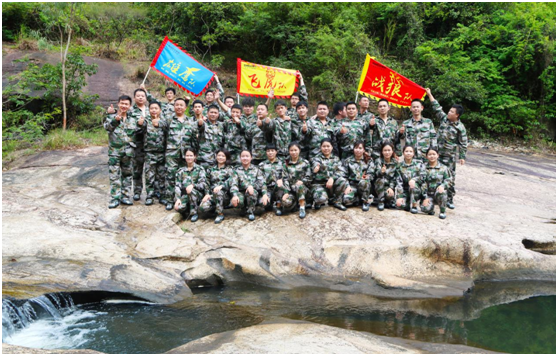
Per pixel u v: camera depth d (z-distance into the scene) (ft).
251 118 22.11
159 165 21.07
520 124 48.52
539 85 48.80
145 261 15.84
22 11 51.08
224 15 53.06
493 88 47.73
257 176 19.54
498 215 21.22
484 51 49.93
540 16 48.11
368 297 14.78
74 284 13.67
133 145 20.45
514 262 16.99
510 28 47.62
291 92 24.07
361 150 19.84
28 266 14.49
